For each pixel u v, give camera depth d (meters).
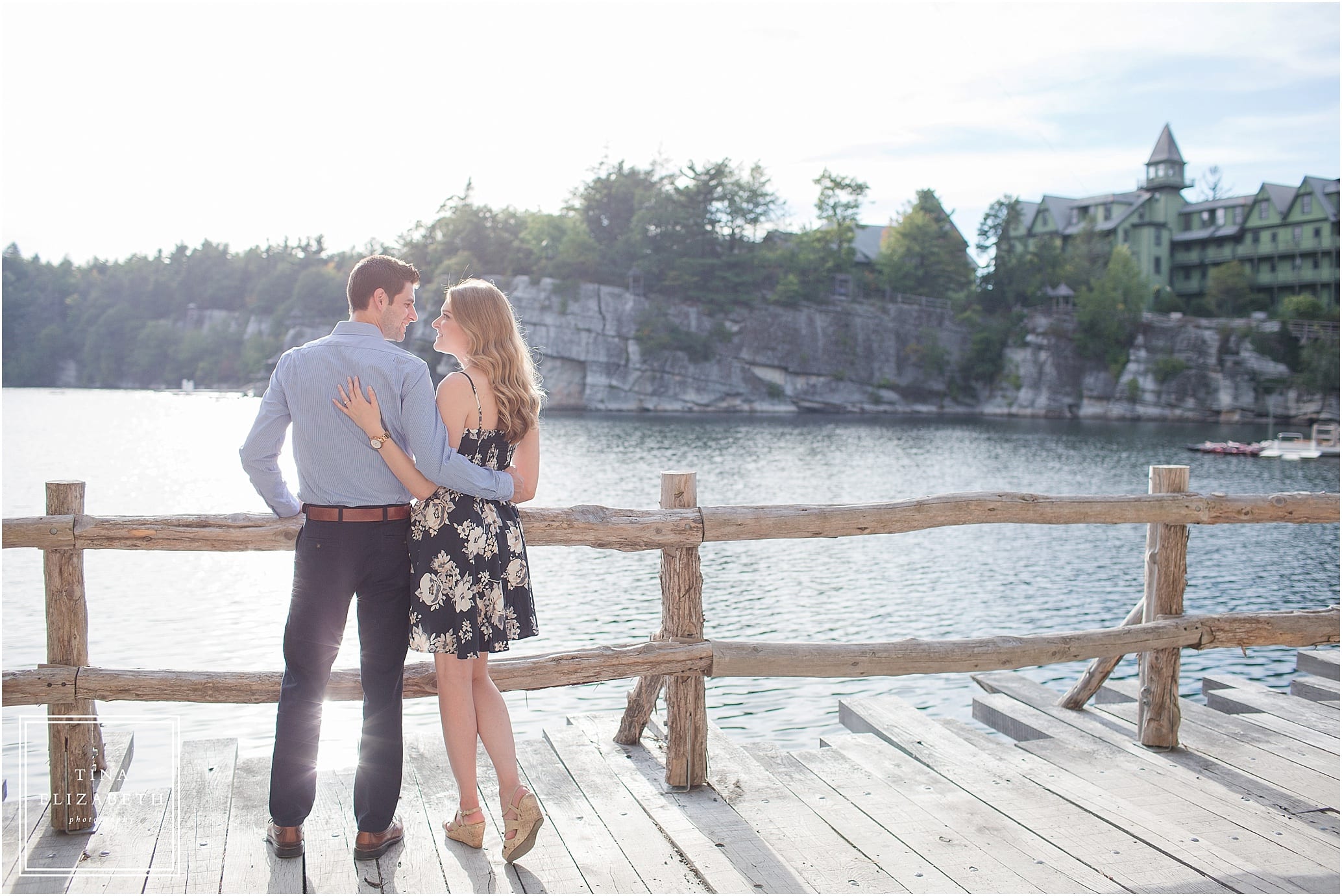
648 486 30.05
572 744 4.29
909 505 3.93
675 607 3.74
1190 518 4.32
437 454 2.83
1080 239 95.44
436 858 3.15
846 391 91.31
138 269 148.00
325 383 2.88
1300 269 87.00
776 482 33.12
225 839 3.26
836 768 4.12
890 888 3.01
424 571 2.95
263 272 139.88
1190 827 3.59
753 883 3.02
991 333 91.12
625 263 94.44
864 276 99.62
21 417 68.44
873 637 11.72
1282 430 70.44
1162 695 4.45
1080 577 15.68
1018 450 48.50
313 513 2.95
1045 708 5.18
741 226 95.62
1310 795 3.92
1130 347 86.62
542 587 14.22
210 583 14.16
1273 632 4.42
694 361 88.88
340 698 3.32
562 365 89.00
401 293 3.03
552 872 3.07
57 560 3.24
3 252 149.25
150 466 35.38
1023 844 3.36
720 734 4.51
